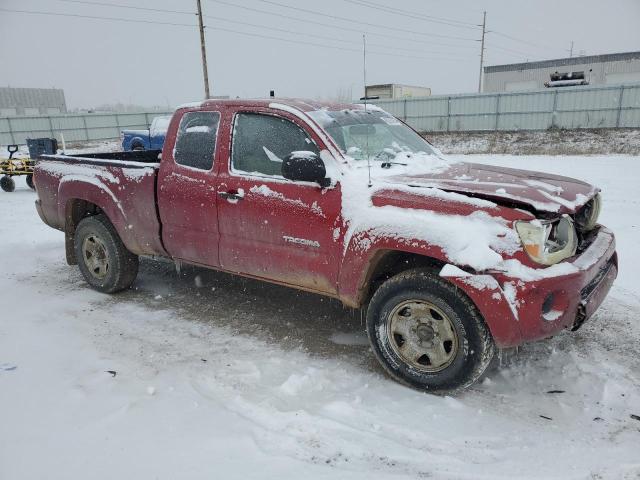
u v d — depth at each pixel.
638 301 4.61
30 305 4.85
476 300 2.93
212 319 4.50
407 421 2.95
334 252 3.50
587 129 26.81
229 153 4.05
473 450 2.68
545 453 2.65
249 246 3.96
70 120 37.03
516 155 21.80
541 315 2.92
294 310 4.69
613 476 2.46
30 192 13.34
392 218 3.21
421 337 3.25
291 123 3.81
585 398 3.15
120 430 2.84
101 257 5.12
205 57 33.00
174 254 4.54
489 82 47.25
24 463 2.58
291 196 3.65
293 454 2.64
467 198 3.11
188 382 3.38
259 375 3.49
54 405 3.09
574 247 3.24
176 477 2.46
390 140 4.21
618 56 40.25
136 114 39.69
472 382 3.13
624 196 9.84
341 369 3.59
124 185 4.64
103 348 3.91
